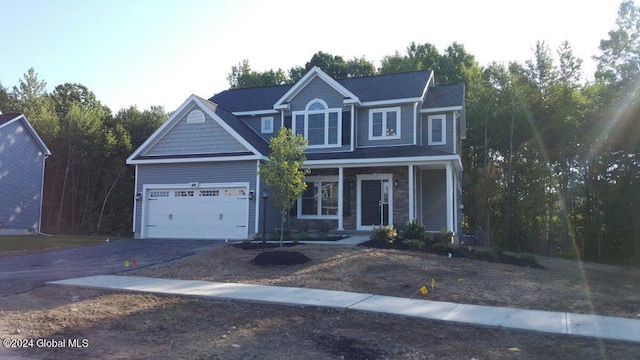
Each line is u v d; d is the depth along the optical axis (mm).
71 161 37844
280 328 7887
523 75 31125
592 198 29078
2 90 46875
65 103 49906
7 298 9789
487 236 26297
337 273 12148
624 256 27484
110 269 13359
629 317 8828
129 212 40781
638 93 25938
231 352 6762
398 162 19828
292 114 23516
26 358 6590
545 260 21531
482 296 10336
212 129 21672
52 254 16984
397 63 43406
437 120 23344
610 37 28391
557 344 7082
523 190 31047
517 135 31562
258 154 20422
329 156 21641
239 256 14906
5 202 28078
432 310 8844
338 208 21141
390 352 6688
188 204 21531
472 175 35875
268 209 21016
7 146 28219
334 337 7359
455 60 45312
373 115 23062
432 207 23297
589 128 28000
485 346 6969
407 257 14547
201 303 9461
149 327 8031
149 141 22219
